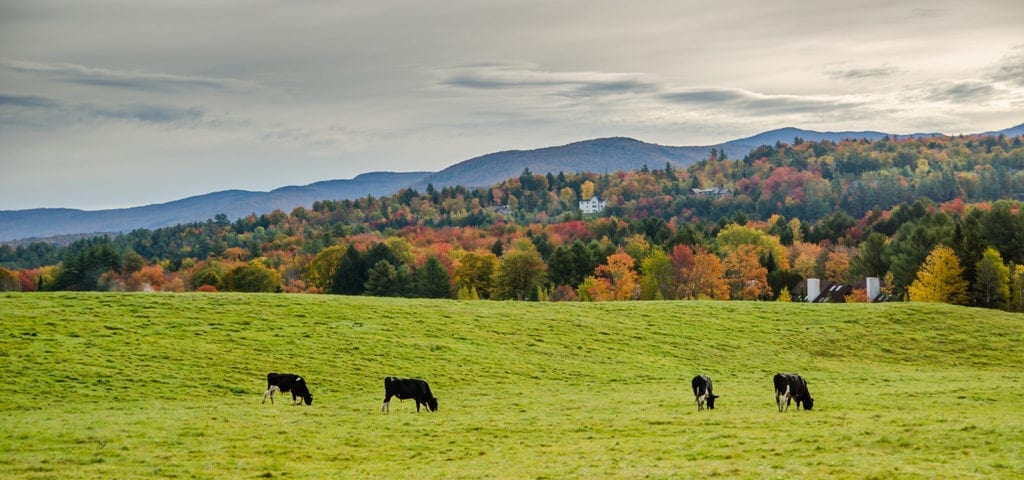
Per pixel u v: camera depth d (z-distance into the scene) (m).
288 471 28.78
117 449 31.33
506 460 30.02
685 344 67.31
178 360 52.22
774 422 36.03
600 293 126.06
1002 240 136.50
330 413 40.59
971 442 29.86
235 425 36.38
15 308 63.12
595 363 59.84
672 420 37.06
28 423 35.97
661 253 135.62
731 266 146.50
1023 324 76.06
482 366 56.38
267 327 62.59
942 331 73.50
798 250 192.00
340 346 58.50
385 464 29.88
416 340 61.97
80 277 197.00
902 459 28.02
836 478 25.75
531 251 157.88
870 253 149.62
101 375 47.91
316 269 185.12
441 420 38.25
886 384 52.47
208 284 176.25
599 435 34.34
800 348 68.38
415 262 197.00
